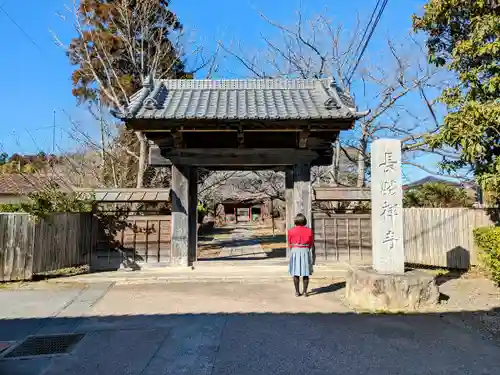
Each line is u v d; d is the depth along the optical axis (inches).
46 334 187.3
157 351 164.9
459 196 605.3
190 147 353.1
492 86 282.8
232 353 162.1
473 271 344.2
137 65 582.9
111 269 352.2
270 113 305.6
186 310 228.1
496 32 289.3
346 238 370.6
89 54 593.6
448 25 335.6
